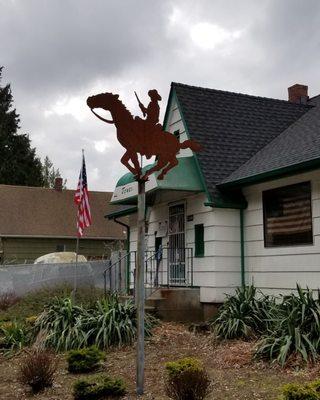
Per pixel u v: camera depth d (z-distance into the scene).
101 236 31.14
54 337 9.62
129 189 13.22
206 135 13.24
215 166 12.49
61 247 30.75
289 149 11.77
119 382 6.62
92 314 10.17
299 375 6.88
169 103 14.45
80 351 8.06
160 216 14.48
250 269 11.85
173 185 11.91
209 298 11.88
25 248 30.02
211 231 11.97
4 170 44.53
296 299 8.48
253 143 13.62
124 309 9.97
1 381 7.81
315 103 16.47
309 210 10.39
